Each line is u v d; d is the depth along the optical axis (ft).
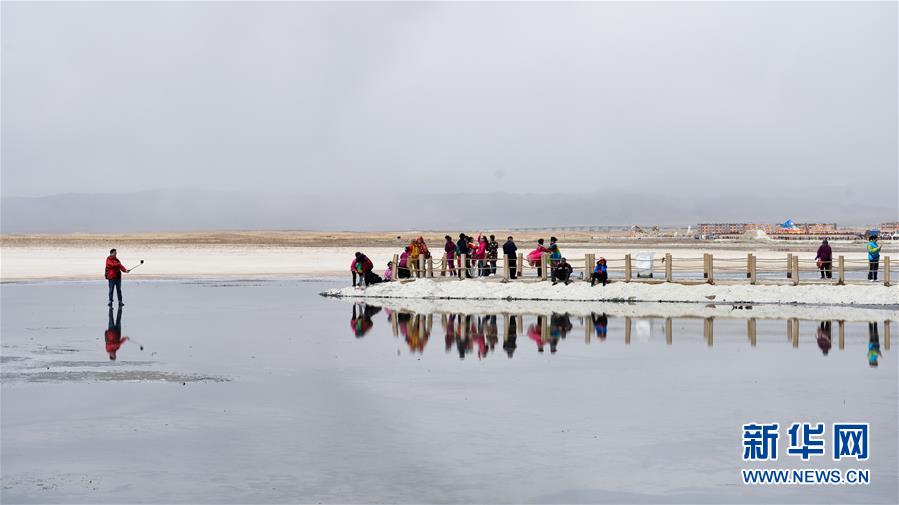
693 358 73.77
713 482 39.91
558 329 94.73
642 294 132.57
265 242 476.54
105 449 45.03
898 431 48.08
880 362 71.00
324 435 47.67
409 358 74.38
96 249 378.53
